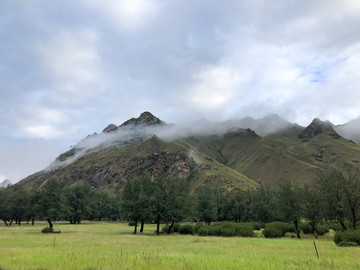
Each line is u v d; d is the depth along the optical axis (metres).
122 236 54.41
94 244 37.69
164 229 74.06
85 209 132.00
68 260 21.69
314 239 52.88
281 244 40.59
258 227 89.19
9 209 110.19
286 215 62.78
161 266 19.56
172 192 74.38
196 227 72.50
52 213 80.44
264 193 104.88
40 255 24.88
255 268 19.44
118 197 168.25
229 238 54.03
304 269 19.14
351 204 54.19
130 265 19.44
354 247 35.75
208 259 23.12
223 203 123.12
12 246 34.53
